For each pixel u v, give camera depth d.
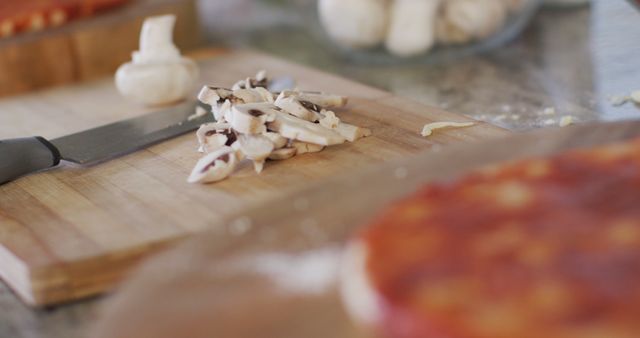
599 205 0.41
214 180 0.54
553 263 0.39
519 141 0.49
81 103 0.71
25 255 0.48
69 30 0.77
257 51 0.82
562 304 0.37
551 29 0.83
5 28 0.77
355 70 0.79
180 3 0.83
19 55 0.76
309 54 0.85
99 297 0.48
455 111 0.67
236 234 0.44
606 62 0.72
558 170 0.44
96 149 0.59
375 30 0.77
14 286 0.49
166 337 0.39
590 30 0.81
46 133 0.65
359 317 0.39
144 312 0.40
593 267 0.38
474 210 0.42
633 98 0.64
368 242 0.41
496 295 0.38
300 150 0.56
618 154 0.45
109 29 0.79
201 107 0.64
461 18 0.76
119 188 0.55
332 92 0.67
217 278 0.42
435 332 0.37
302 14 0.93
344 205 0.46
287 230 0.44
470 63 0.77
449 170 0.47
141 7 0.82
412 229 0.41
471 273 0.39
